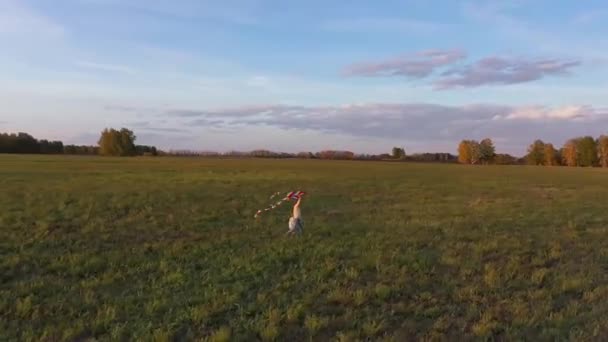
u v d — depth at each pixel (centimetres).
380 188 3756
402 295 927
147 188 3191
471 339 711
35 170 5016
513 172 7800
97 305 844
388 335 722
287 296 905
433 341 704
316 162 11081
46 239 1395
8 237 1411
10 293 901
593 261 1246
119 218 1861
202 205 2323
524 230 1742
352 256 1246
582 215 2192
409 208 2411
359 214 2144
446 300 899
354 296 892
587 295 927
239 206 2333
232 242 1404
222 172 5553
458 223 1873
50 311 814
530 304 875
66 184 3350
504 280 1030
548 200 2964
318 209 2314
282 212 2148
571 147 15075
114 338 702
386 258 1211
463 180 5131
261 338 716
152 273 1055
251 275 1047
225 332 713
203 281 993
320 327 748
